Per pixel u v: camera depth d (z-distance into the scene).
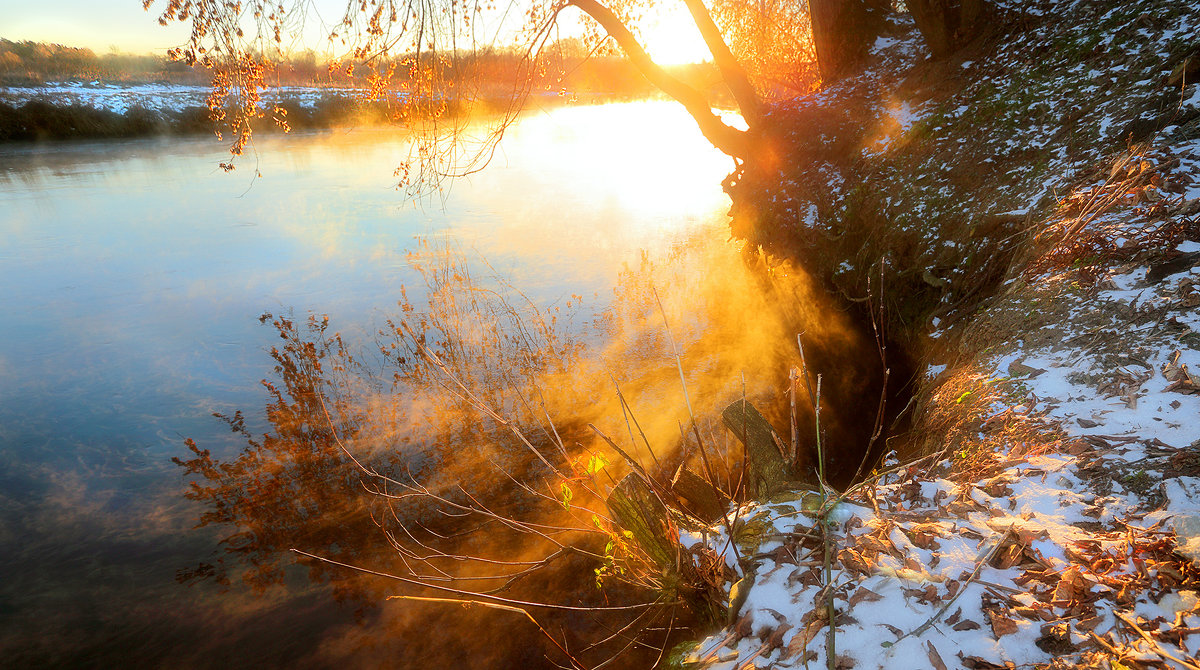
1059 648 1.93
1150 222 4.41
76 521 4.86
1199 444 2.63
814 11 11.77
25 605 4.05
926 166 7.36
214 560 4.46
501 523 4.71
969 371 4.09
